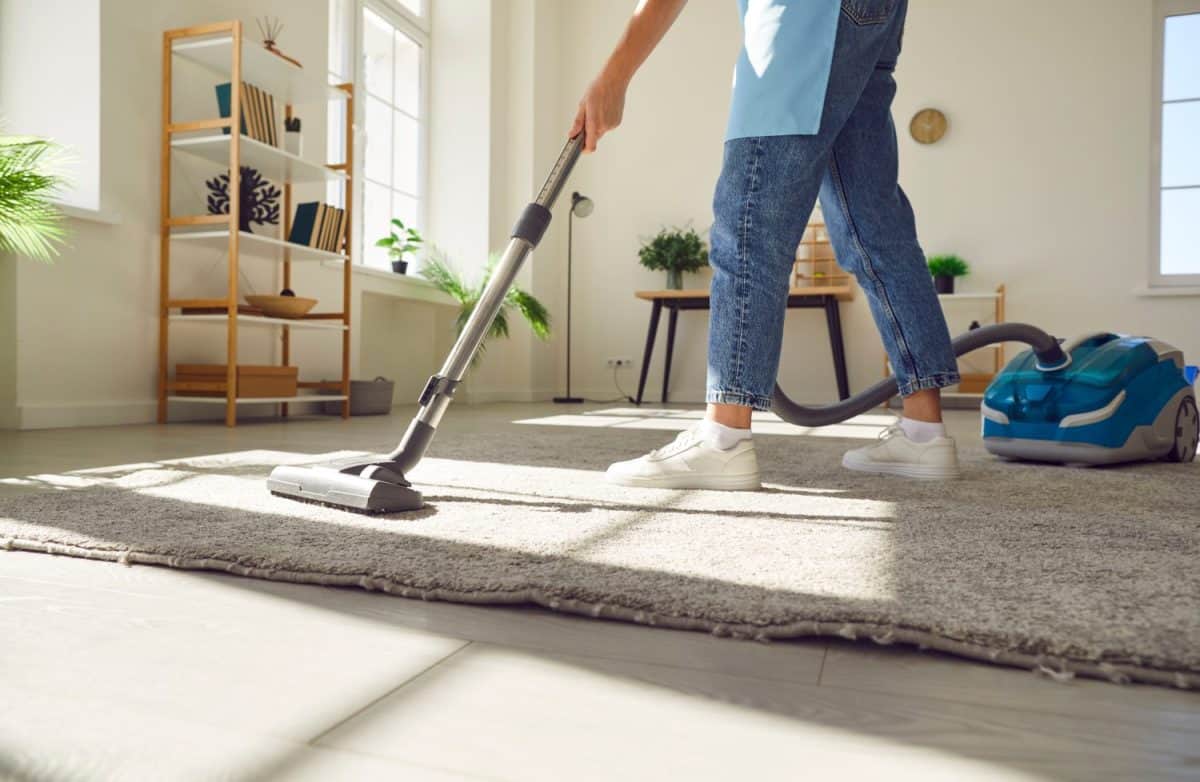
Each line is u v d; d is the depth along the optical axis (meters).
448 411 4.09
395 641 0.57
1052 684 0.50
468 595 0.65
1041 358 1.78
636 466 1.26
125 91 2.79
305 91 3.34
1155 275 5.00
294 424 2.97
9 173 1.79
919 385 1.45
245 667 0.51
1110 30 5.00
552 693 0.48
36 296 2.53
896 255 1.45
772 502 1.12
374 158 4.74
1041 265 5.09
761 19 1.21
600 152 5.79
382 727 0.43
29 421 2.50
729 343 1.22
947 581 0.68
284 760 0.39
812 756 0.41
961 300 5.14
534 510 1.02
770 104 1.19
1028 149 5.11
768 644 0.57
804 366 5.41
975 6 5.19
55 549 0.80
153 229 2.91
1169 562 0.75
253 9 3.37
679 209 5.66
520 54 5.46
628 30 1.17
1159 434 1.72
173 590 0.68
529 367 5.49
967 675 0.51
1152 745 0.42
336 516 0.96
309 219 3.23
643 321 5.71
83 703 0.46
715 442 1.25
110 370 2.76
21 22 2.77
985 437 1.82
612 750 0.41
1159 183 4.98
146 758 0.39
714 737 0.43
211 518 0.93
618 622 0.61
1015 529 0.92
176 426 2.74
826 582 0.68
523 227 1.11
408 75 5.09
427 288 4.73
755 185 1.20
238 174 2.80
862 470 1.51
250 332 3.37
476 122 5.23
